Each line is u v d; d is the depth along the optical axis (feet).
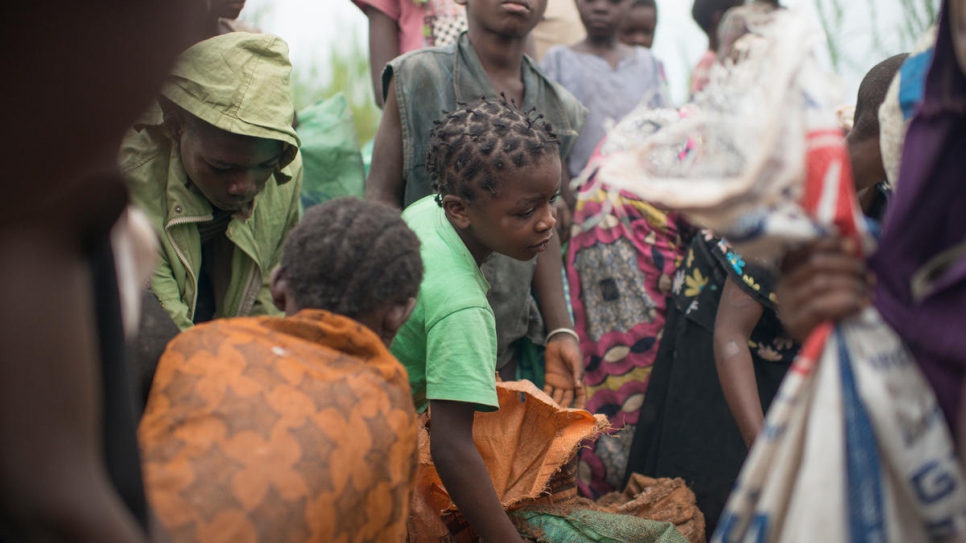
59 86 3.00
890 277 4.26
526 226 7.09
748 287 8.11
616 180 4.11
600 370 10.30
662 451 9.21
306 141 11.90
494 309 9.20
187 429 4.65
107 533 3.28
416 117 9.78
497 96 10.05
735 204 3.89
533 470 7.52
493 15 9.84
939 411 4.08
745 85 4.05
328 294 5.38
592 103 13.01
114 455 3.84
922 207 4.22
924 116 4.27
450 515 7.34
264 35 8.41
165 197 8.30
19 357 3.13
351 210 5.57
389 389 5.11
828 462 3.91
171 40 3.23
